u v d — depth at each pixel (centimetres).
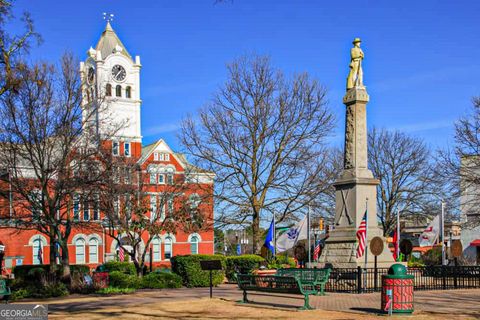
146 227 3841
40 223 3089
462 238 5469
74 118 3147
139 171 4075
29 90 2977
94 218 4191
